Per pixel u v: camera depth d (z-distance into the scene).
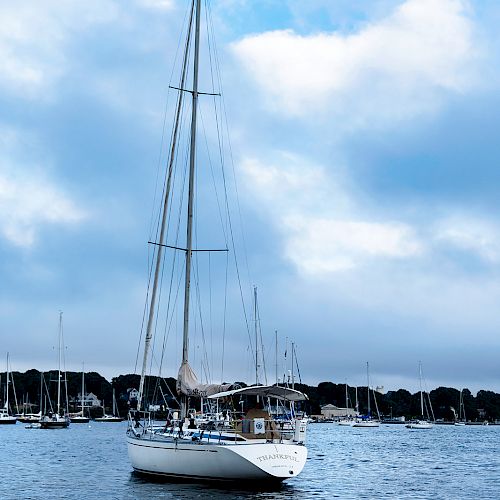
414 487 40.12
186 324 38.19
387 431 162.50
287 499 32.03
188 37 43.22
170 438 34.69
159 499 30.72
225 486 32.94
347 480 43.06
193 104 41.66
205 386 34.66
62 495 34.31
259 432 33.25
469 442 105.50
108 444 84.44
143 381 40.81
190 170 40.41
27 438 100.44
